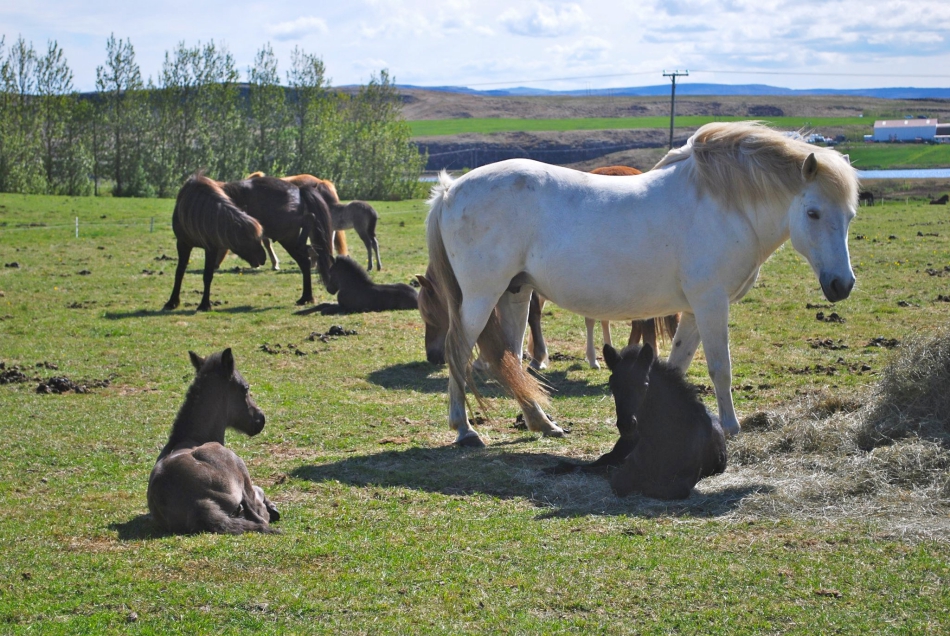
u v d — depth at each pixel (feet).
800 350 35.04
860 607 13.23
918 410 21.07
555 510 18.69
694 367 34.12
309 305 51.31
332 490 20.53
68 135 183.01
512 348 25.59
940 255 60.70
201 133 190.19
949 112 534.37
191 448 18.52
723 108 601.21
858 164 245.24
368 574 15.08
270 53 199.00
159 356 37.29
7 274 62.08
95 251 76.79
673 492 19.02
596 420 26.71
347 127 206.90
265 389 31.50
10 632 13.02
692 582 14.32
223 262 72.90
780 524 17.07
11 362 36.14
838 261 21.09
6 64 177.47
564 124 452.35
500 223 23.27
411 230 101.09
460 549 16.28
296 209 51.31
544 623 13.07
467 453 23.48
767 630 12.66
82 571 15.39
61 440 25.05
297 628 13.10
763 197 21.72
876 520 16.88
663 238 22.41
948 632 12.35
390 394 30.91
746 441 22.08
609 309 23.34
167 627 13.23
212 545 16.37
